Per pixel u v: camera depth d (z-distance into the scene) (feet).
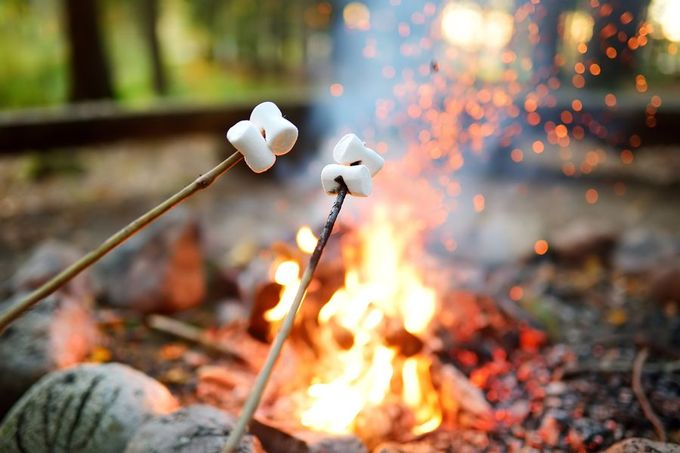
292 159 7.02
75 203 6.40
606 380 2.76
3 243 5.16
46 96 11.98
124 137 6.40
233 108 6.81
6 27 14.21
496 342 3.05
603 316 3.58
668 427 2.48
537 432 2.46
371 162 1.67
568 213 5.93
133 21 15.56
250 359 2.87
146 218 1.66
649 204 6.28
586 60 7.53
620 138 6.79
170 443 1.95
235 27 18.47
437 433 2.42
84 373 2.26
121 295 3.54
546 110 6.72
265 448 2.17
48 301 2.84
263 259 3.79
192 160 8.27
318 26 17.46
